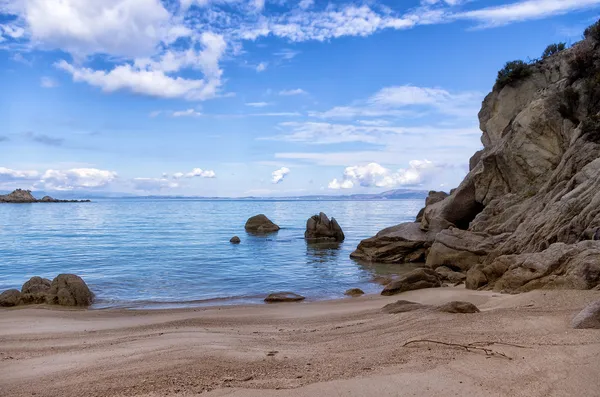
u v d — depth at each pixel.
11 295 18.33
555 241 16.72
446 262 25.44
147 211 130.75
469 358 6.55
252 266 30.41
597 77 26.98
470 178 32.81
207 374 6.59
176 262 31.80
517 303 11.62
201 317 14.91
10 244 42.34
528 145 28.34
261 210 143.75
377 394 5.21
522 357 6.41
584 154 21.16
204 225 72.19
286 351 8.51
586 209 16.25
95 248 39.69
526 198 27.03
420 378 5.70
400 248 32.78
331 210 146.12
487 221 27.44
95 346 10.08
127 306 18.33
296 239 50.38
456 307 11.44
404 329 9.85
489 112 37.88
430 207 35.59
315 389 5.44
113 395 5.72
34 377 7.27
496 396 5.04
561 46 36.53
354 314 14.21
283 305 17.81
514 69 34.53
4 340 11.16
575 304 10.10
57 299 18.48
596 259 12.30
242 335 11.02
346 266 30.67
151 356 8.34
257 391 5.45
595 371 5.54
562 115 27.73
